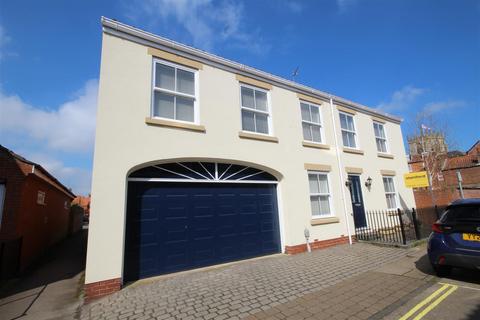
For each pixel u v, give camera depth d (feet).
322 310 14.69
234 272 22.40
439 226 18.72
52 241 45.29
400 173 47.96
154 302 16.76
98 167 20.03
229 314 14.64
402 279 19.08
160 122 23.40
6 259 24.82
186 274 22.39
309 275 20.92
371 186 41.29
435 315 13.58
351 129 42.37
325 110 38.42
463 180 76.64
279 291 17.66
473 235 17.07
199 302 16.39
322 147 35.86
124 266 20.88
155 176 23.73
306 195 32.32
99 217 19.40
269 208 30.12
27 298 19.13
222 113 27.81
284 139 32.19
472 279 18.51
